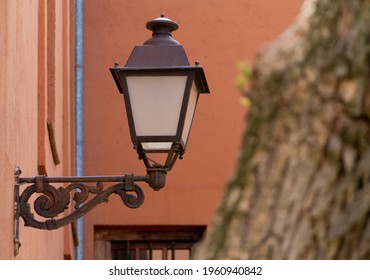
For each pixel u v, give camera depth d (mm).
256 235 3369
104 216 17438
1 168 7656
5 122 8086
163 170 8070
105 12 17828
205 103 17719
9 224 8055
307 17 3521
